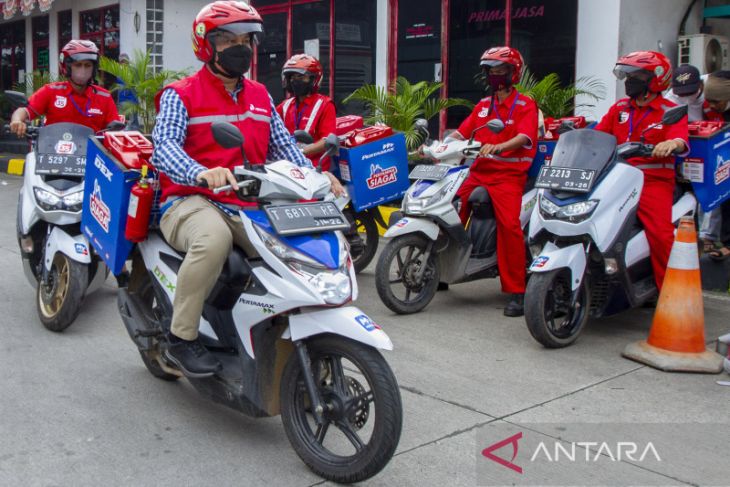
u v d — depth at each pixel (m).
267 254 3.34
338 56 12.50
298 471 3.48
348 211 6.93
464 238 5.89
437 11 10.86
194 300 3.57
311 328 3.25
